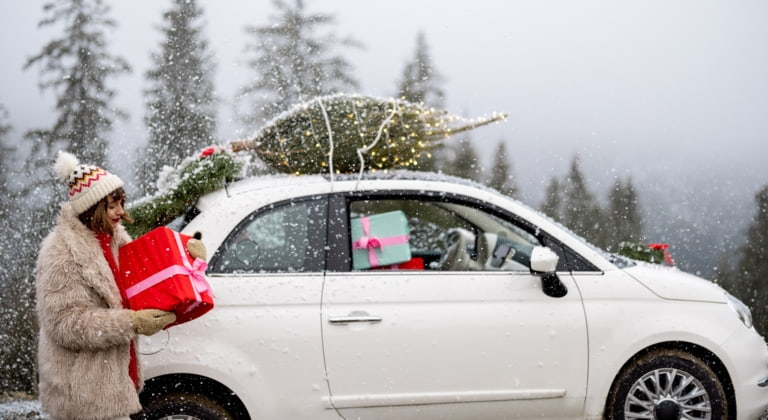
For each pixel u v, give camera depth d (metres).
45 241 3.25
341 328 3.89
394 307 3.96
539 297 4.07
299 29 19.20
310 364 3.86
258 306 3.88
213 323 3.82
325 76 19.16
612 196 24.58
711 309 4.21
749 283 22.81
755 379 4.18
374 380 3.91
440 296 4.01
